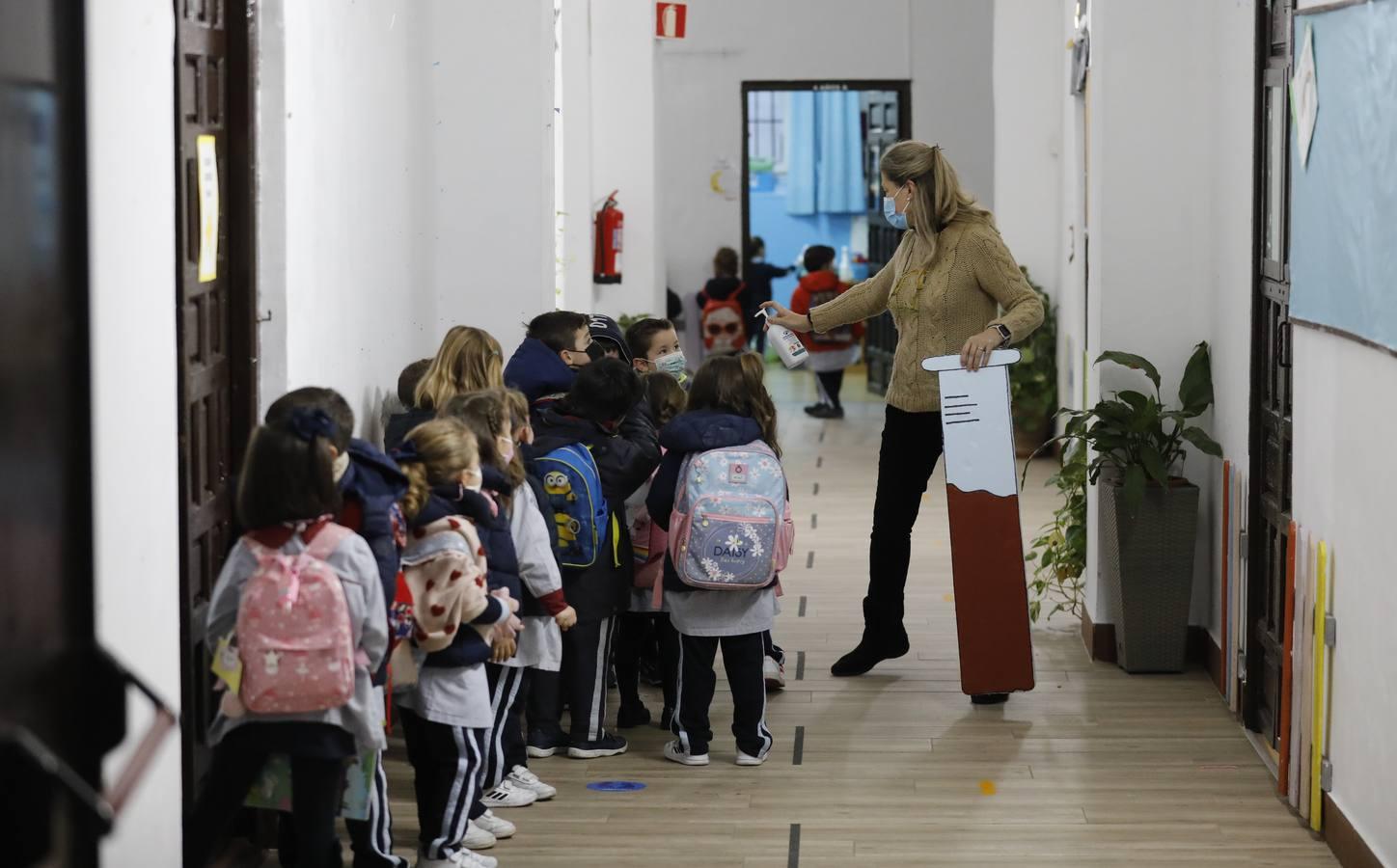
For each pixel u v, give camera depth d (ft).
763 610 15.35
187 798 10.93
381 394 16.55
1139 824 13.97
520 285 20.44
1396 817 11.46
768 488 15.05
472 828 13.51
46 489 7.36
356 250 15.23
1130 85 18.86
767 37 45.01
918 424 17.85
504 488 12.74
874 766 15.61
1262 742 16.24
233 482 12.32
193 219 11.15
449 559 11.76
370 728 10.41
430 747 12.42
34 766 6.57
